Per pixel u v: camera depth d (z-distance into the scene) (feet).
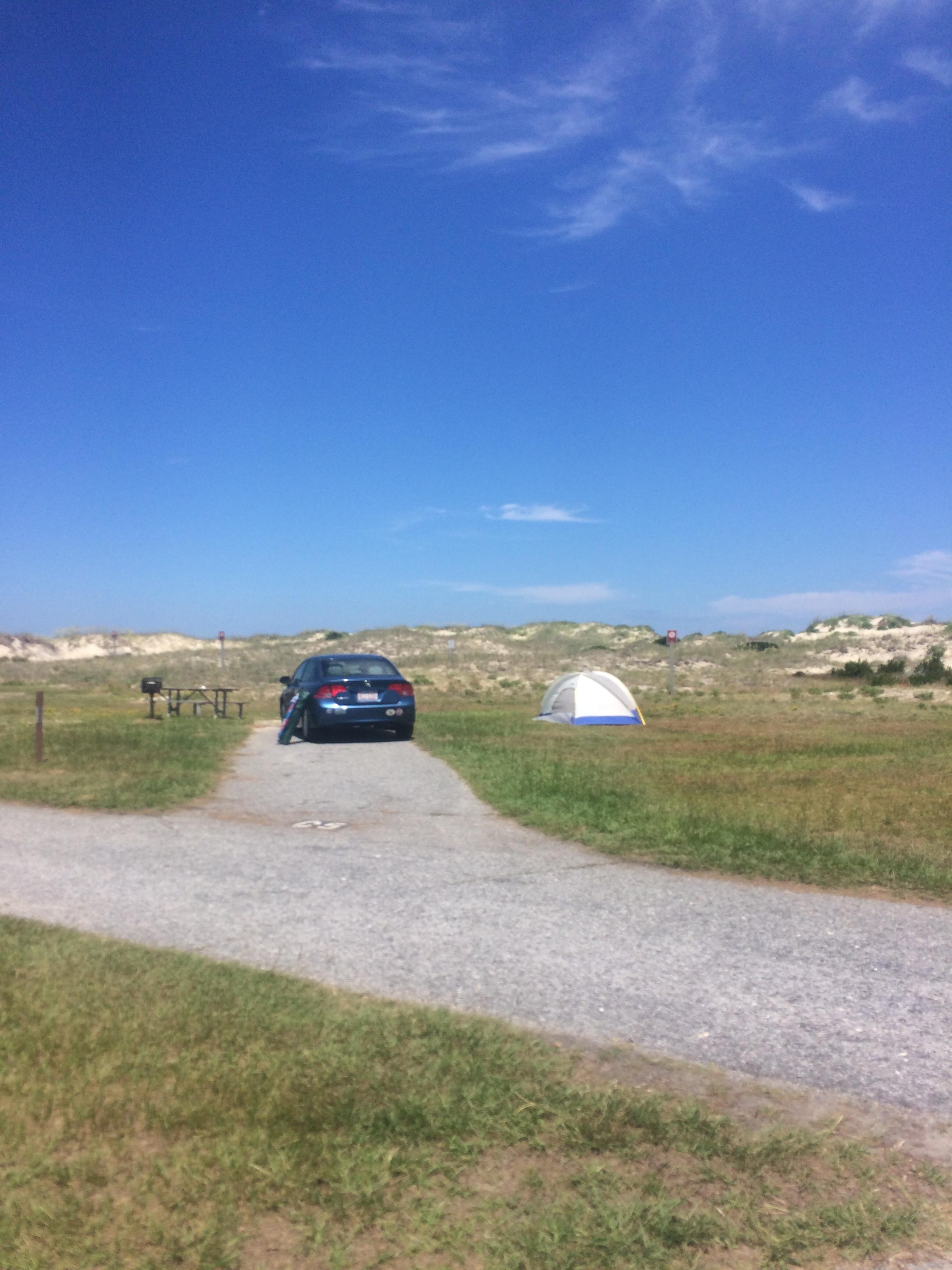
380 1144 10.84
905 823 29.19
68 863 24.59
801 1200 10.03
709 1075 12.80
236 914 20.06
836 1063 13.16
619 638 207.62
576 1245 9.23
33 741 51.24
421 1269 8.96
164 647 221.46
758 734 61.72
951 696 102.47
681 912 20.33
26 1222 9.40
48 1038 13.23
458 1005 15.07
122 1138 10.84
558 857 25.35
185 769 41.09
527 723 70.59
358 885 22.47
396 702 57.57
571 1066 12.84
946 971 16.84
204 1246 9.12
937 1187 10.28
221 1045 13.17
